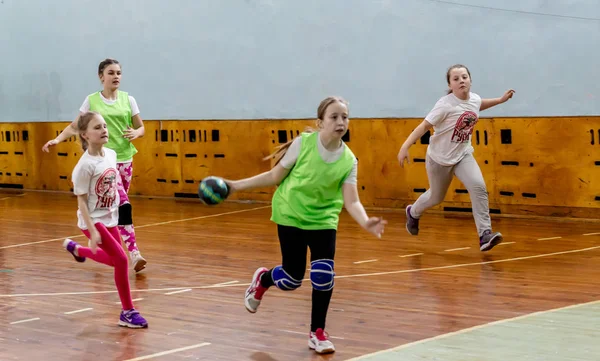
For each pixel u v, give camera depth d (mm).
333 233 4887
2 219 11500
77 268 7801
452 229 9711
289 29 12750
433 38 11438
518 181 10555
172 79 14094
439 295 6293
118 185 6926
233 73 13406
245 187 4938
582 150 10008
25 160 15648
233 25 13320
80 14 15086
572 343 4820
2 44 16188
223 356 4793
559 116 10148
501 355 4617
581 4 10289
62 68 15430
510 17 10820
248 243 9062
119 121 7949
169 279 7203
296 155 4859
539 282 6660
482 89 11125
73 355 4887
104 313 5965
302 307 6008
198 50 13750
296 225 4871
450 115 8133
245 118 13344
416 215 8883
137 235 9836
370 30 11984
